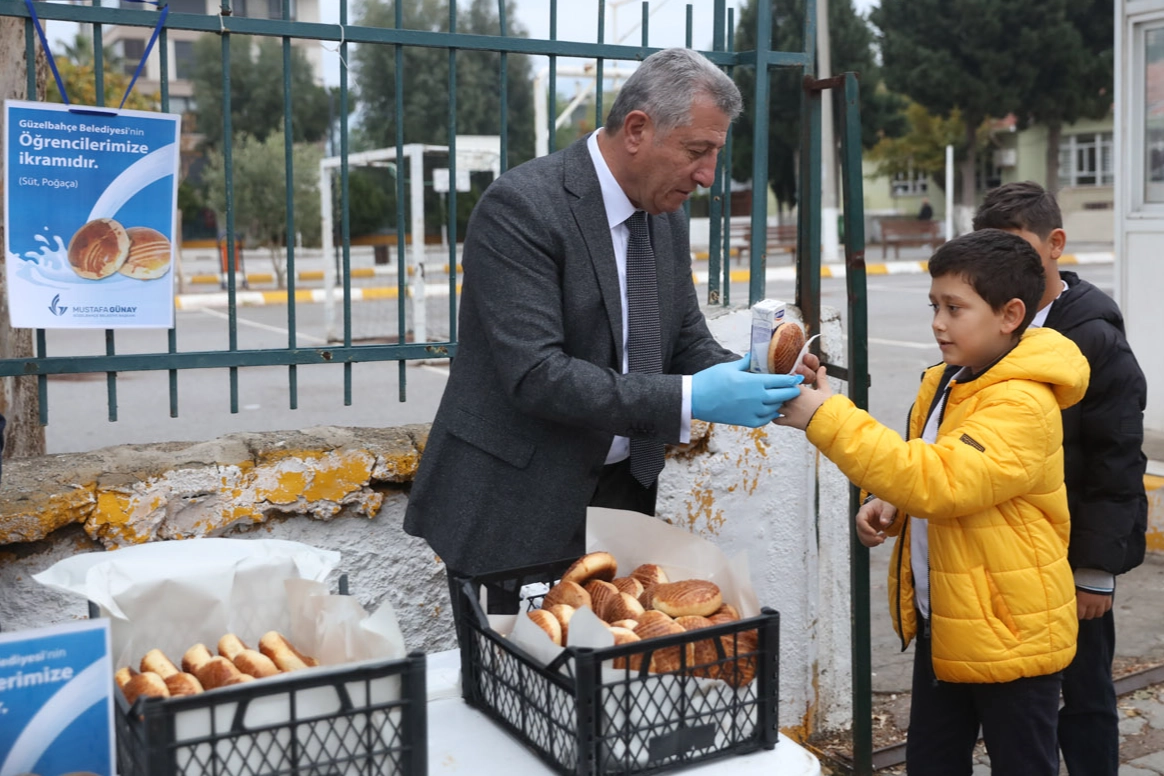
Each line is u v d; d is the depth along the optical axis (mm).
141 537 2408
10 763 1290
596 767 1420
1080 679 2543
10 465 2443
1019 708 2123
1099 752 2580
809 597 3244
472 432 2150
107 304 2404
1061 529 2135
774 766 1505
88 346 11430
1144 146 5508
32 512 2277
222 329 13734
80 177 2332
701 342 2412
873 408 8305
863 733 2842
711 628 1480
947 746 2305
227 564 1632
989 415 2014
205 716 1271
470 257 2080
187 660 1504
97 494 2365
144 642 1592
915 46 29344
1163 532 4777
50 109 2277
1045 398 2020
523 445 2129
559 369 1957
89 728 1332
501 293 2018
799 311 3008
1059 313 2420
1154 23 5348
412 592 2771
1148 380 5641
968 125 30547
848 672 3385
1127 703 3486
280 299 17906
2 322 3412
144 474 2430
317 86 34938
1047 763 2137
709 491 3041
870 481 2002
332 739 1333
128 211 2393
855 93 2551
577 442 2129
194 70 34844
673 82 1975
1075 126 33406
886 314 14320
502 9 2768
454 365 2219
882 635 4117
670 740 1466
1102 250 27516
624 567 1837
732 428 3035
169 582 1595
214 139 34125
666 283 2268
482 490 2152
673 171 2023
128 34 26188
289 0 2543
